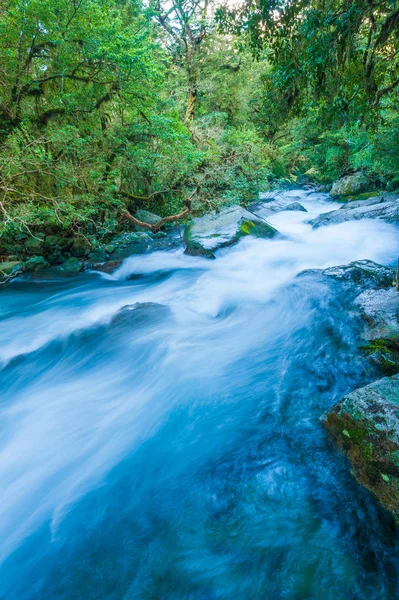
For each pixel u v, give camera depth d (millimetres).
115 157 10742
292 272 7648
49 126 9180
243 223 10195
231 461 2842
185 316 6023
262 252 9141
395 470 2148
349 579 1921
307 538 2164
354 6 4633
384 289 4918
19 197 8562
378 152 12156
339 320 4605
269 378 3850
